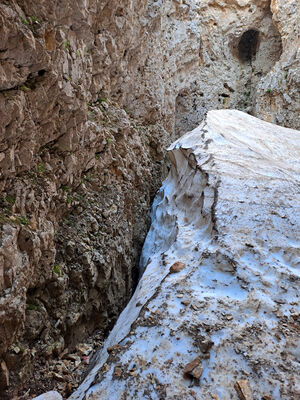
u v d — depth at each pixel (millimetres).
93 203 3523
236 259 2885
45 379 2398
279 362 2109
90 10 3438
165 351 2168
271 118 9281
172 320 2387
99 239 3400
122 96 5062
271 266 2855
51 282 2672
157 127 6348
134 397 1892
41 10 2441
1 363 2041
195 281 2756
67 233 3033
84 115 3131
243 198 3662
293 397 1896
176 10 8289
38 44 2250
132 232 4477
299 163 5031
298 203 3721
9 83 2117
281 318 2434
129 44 4914
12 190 2318
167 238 4082
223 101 10695
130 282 4176
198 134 5559
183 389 1943
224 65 10766
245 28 10562
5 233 2059
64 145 2998
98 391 1937
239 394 1914
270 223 3336
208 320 2383
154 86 6281
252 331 2311
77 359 2746
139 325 2367
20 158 2406
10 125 2148
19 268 2150
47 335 2564
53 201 2840
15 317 2080
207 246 3117
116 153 4199
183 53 8797
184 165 5188
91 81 3775
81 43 3230
